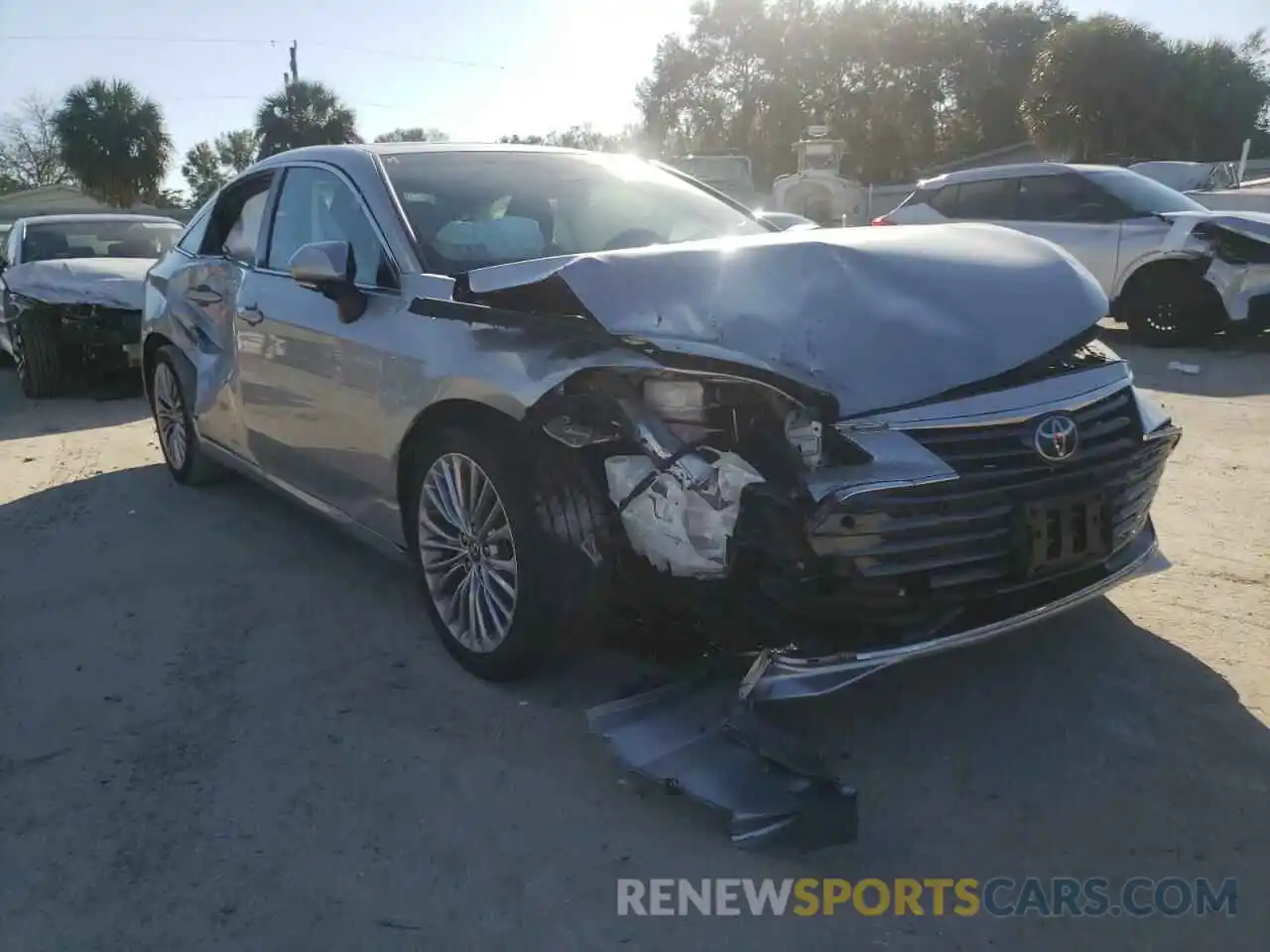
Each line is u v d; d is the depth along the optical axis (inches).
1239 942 89.4
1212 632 143.1
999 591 111.2
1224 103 1494.8
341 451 151.7
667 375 111.0
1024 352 117.6
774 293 117.2
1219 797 107.9
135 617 159.9
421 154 165.2
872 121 1929.1
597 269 115.9
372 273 148.2
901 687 131.1
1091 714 123.7
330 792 113.3
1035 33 1867.6
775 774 104.0
